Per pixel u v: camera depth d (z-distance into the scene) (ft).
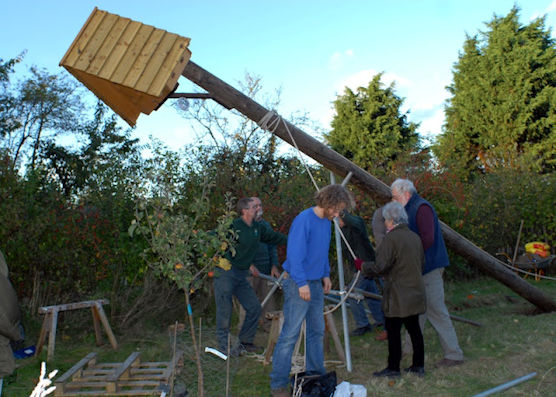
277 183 28.22
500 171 33.60
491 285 27.99
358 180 17.20
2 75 61.57
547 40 73.31
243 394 12.74
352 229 18.10
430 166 31.91
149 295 20.67
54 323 16.52
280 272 22.90
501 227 31.45
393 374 13.50
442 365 14.39
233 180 26.66
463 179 36.50
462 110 75.51
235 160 28.14
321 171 29.81
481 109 73.51
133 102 15.06
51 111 66.39
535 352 15.02
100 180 21.48
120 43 13.98
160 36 14.20
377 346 17.10
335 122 92.48
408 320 13.55
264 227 17.30
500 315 21.02
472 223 29.89
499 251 31.94
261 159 33.86
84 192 21.45
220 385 13.37
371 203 26.05
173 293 22.06
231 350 15.70
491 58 73.46
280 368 12.09
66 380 12.60
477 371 13.74
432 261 14.40
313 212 12.50
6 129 63.00
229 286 16.03
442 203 28.53
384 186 17.60
